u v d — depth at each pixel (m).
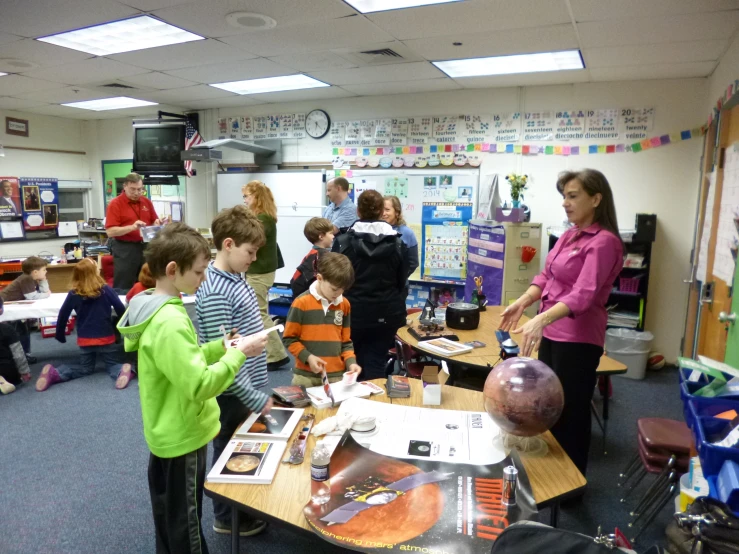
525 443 1.42
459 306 3.04
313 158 5.82
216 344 1.50
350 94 5.37
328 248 3.81
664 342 4.61
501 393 1.34
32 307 4.09
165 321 1.35
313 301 2.27
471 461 1.33
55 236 7.07
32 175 6.91
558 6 2.82
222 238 1.77
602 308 2.04
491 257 4.49
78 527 2.24
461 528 1.07
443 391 1.90
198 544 1.47
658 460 2.18
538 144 4.81
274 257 4.14
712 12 2.84
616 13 2.90
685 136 4.33
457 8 2.90
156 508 1.50
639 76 4.31
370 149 5.49
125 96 5.60
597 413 3.36
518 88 4.82
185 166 5.82
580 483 1.28
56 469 2.73
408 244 3.75
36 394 3.81
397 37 3.47
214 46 3.72
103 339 4.14
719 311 2.80
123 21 3.25
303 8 2.96
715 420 1.44
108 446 2.99
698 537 1.08
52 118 7.11
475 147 5.04
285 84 5.00
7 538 2.16
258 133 6.09
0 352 3.95
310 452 1.42
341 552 2.05
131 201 4.94
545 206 4.85
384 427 1.54
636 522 2.31
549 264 2.13
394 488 1.21
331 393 1.79
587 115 4.62
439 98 5.14
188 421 1.41
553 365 2.11
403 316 2.88
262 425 1.55
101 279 4.18
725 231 2.84
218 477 1.28
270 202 4.04
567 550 0.87
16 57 4.06
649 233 4.27
